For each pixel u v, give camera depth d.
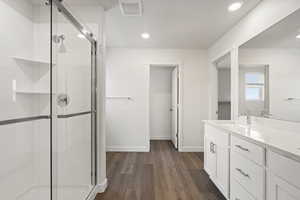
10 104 1.97
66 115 2.20
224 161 2.10
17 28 2.05
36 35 2.28
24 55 2.15
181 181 2.66
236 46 2.87
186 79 4.27
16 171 2.05
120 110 4.27
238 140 1.78
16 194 2.04
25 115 2.17
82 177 2.23
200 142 4.29
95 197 2.21
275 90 2.05
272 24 2.03
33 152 2.20
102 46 2.43
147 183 2.59
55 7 2.04
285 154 1.14
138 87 4.27
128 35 3.42
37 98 2.23
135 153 4.09
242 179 1.70
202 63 4.27
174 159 3.67
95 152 2.37
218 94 3.87
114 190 2.38
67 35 2.15
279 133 1.78
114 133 4.27
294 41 1.76
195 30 3.16
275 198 1.25
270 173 1.30
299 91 1.73
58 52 2.15
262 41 2.23
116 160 3.59
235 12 2.52
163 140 5.53
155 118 5.66
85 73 2.31
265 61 2.18
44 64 2.25
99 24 2.35
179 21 2.81
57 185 2.09
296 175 1.06
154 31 3.22
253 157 1.51
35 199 2.13
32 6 2.25
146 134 4.27
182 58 4.27
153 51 4.25
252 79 2.43
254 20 2.38
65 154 2.16
